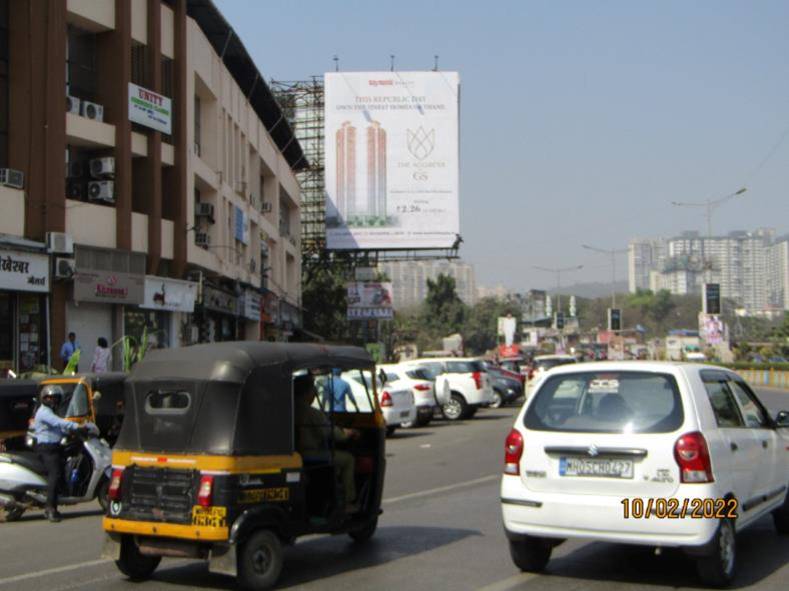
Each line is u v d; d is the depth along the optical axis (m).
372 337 60.72
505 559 8.53
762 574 7.76
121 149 24.31
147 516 7.58
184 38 27.78
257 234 40.38
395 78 53.22
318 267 58.81
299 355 8.16
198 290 28.98
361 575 7.96
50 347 21.86
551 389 7.79
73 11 23.06
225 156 33.62
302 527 7.95
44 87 21.70
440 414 29.64
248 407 7.52
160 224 26.06
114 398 13.06
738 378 8.76
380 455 9.35
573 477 7.28
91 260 22.91
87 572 8.25
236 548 7.24
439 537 9.63
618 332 81.75
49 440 11.33
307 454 8.39
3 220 20.50
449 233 52.91
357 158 53.12
